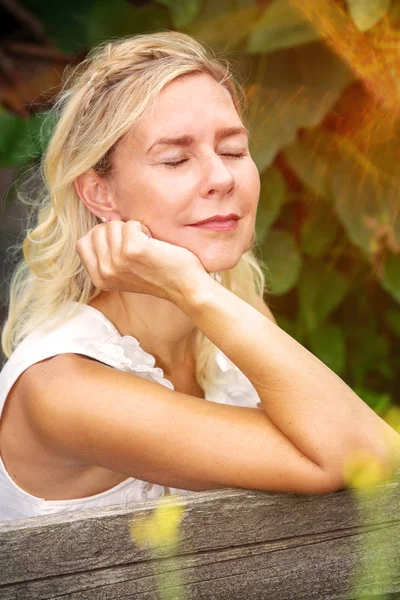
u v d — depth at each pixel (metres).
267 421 1.21
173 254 1.26
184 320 1.52
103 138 1.33
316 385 1.19
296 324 2.61
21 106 2.95
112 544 1.09
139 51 1.35
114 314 1.52
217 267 1.32
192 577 1.12
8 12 3.15
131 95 1.30
